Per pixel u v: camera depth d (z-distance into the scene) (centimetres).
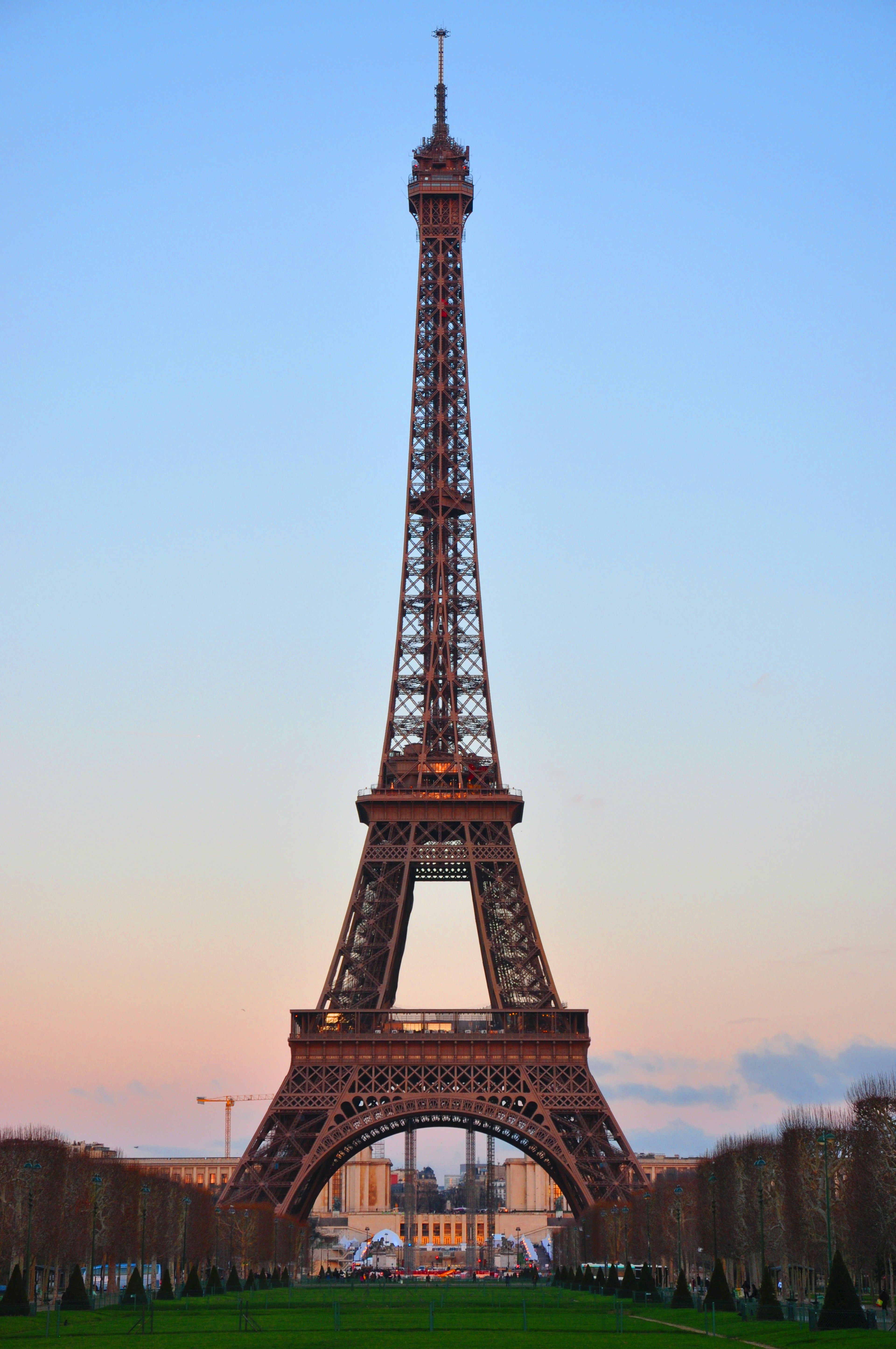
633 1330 19375
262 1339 17700
